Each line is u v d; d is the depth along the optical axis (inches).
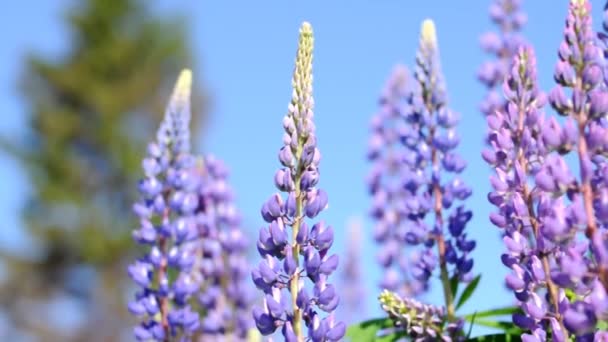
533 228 48.5
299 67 49.5
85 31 431.5
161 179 66.4
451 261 58.9
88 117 413.7
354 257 108.7
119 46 420.2
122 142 400.2
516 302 60.1
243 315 70.0
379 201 79.6
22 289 393.4
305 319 48.3
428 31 64.4
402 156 63.1
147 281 63.6
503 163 49.9
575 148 45.2
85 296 393.4
